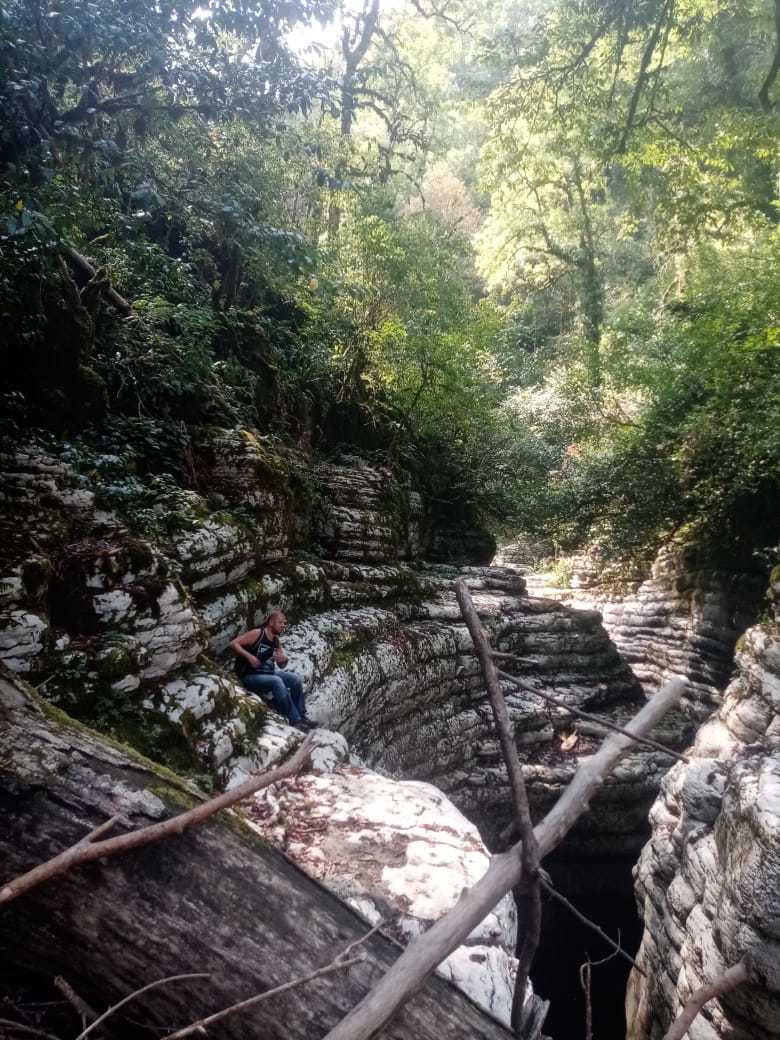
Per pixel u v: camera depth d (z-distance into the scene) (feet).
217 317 33.01
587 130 64.23
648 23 52.70
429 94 73.72
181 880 5.64
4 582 14.32
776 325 37.55
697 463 45.32
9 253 19.72
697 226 61.36
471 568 45.93
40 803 5.78
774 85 61.98
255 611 23.79
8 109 17.83
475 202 118.32
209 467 26.86
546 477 53.31
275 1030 5.32
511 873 5.52
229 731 16.42
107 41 19.22
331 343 41.68
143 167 25.36
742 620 44.21
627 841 35.40
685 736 41.78
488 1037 5.68
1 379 21.08
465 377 45.29
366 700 26.21
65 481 19.10
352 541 34.71
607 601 58.29
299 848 13.60
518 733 36.24
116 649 15.43
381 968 5.67
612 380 52.26
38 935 5.47
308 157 36.65
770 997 12.73
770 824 13.14
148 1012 5.41
